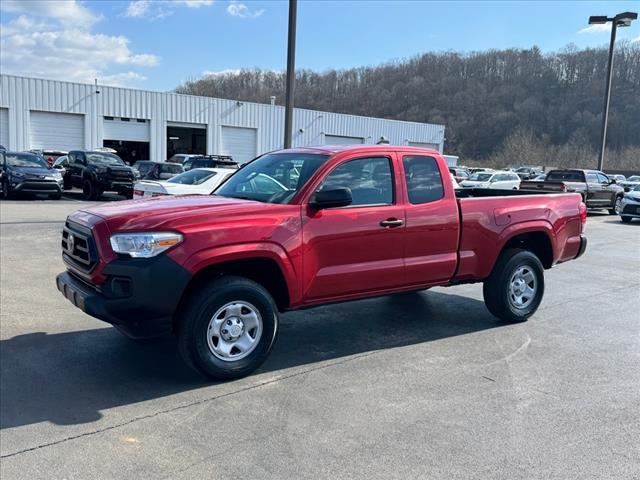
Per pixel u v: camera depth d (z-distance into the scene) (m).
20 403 4.11
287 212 4.73
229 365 4.57
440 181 5.77
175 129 43.16
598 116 93.94
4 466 3.26
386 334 6.02
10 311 6.49
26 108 33.47
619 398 4.40
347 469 3.29
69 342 5.48
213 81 82.56
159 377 4.66
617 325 6.57
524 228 6.33
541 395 4.43
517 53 107.56
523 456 3.47
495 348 5.61
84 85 35.47
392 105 95.50
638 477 3.25
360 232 5.10
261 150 44.22
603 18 26.94
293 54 12.52
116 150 37.97
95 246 4.28
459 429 3.82
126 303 4.13
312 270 4.86
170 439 3.62
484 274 6.15
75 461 3.33
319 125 47.41
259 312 4.70
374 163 5.34
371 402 4.24
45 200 21.66
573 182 22.95
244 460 3.37
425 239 5.57
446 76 106.00
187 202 4.90
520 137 94.69
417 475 3.23
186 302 4.45
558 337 6.03
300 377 4.73
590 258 11.92
